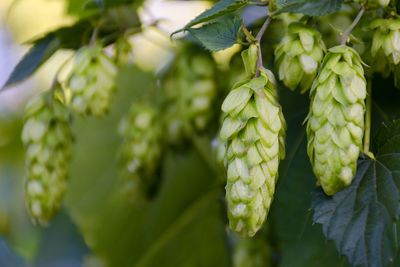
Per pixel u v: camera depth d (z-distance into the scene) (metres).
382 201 0.35
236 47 0.41
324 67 0.35
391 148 0.36
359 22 0.37
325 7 0.35
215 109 0.43
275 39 0.40
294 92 0.41
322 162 0.35
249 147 0.34
